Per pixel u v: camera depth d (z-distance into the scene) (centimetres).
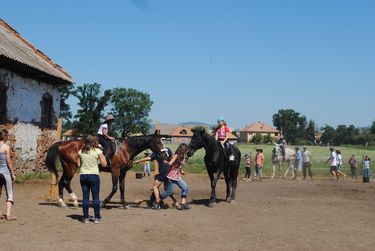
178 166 1245
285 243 827
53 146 1250
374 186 2175
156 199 1253
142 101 9119
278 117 18862
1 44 1908
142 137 1242
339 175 3048
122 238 838
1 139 998
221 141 1381
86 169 979
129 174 2789
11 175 1001
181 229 934
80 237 839
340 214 1189
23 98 1988
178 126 16562
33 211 1124
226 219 1077
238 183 2277
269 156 5212
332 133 16300
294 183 2311
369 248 801
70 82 2325
